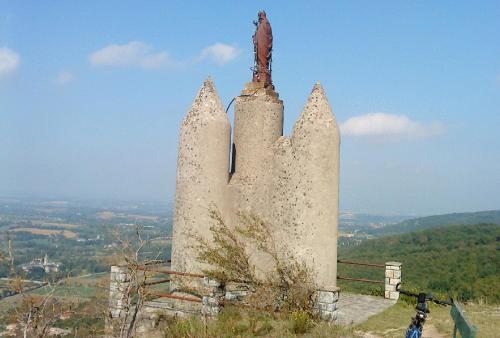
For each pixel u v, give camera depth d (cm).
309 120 1455
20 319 1026
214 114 1522
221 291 1282
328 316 1214
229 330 1134
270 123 1568
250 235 1453
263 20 1641
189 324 1188
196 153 1506
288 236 1441
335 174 1456
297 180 1448
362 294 1703
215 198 1503
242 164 1572
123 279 1230
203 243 1462
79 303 1157
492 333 1152
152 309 1344
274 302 1296
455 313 828
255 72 1641
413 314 1398
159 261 1359
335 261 1444
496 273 2914
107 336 1210
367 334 1187
